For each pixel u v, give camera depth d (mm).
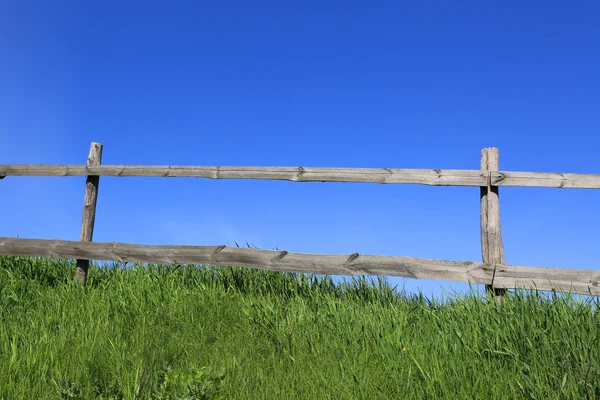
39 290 5492
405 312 4555
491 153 5121
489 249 4980
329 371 3484
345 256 5238
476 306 4363
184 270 5887
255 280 5641
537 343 3439
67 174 6133
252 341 4129
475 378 3232
